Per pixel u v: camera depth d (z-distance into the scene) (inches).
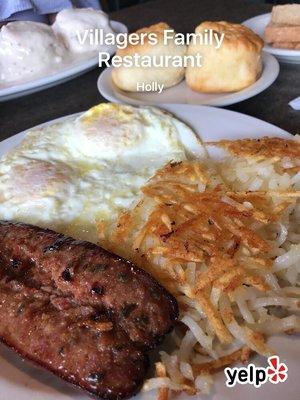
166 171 8.5
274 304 6.8
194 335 6.6
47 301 6.3
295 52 12.8
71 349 5.8
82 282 6.3
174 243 6.9
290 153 8.3
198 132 10.0
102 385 5.5
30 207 8.5
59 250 6.8
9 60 14.1
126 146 9.7
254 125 9.8
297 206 7.9
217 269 6.7
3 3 18.7
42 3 19.4
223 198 7.6
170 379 6.0
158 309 6.1
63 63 14.7
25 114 12.7
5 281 6.7
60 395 6.0
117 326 5.9
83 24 15.1
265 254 7.2
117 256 6.7
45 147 9.8
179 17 17.3
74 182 8.9
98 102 12.8
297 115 10.7
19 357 6.4
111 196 8.6
